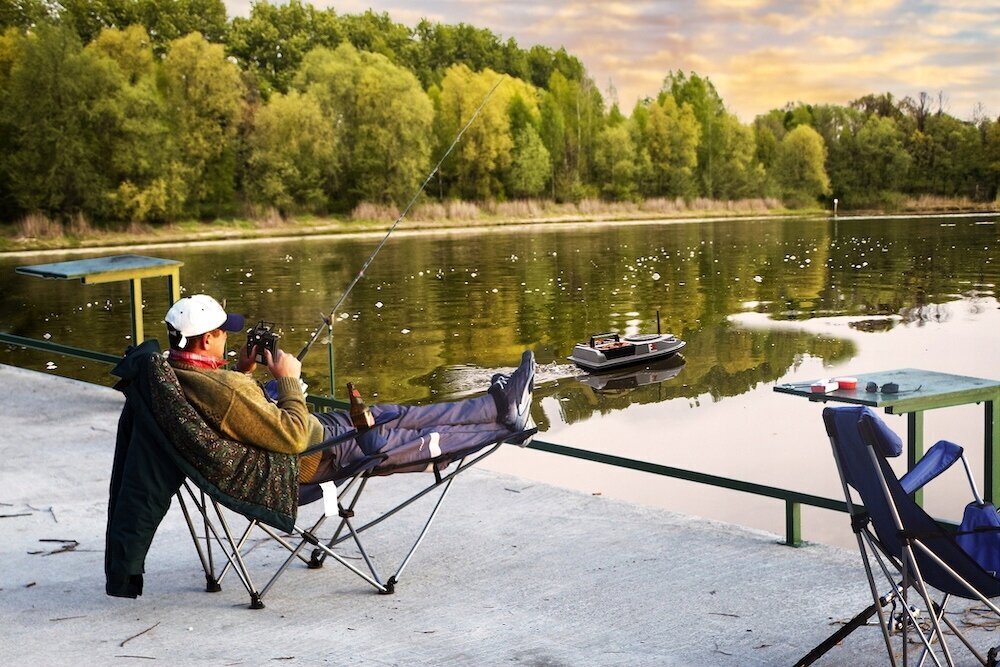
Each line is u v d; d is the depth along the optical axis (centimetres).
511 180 4641
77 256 3556
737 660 277
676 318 2347
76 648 294
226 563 359
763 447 1332
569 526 391
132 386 295
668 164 4797
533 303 2497
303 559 353
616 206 4772
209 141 4172
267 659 284
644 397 1661
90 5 4109
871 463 235
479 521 399
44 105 3791
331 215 4353
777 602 315
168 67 4159
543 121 4709
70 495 439
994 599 308
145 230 3941
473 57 4800
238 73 4259
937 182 4541
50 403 608
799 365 1898
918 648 279
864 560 250
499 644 291
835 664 273
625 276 2908
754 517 911
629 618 307
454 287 2730
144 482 294
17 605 326
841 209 4597
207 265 3173
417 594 330
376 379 1769
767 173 4719
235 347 1691
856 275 2895
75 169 3819
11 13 3875
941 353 1969
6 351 2016
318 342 2052
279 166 4262
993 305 2417
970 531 233
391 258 3334
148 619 313
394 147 4406
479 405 330
